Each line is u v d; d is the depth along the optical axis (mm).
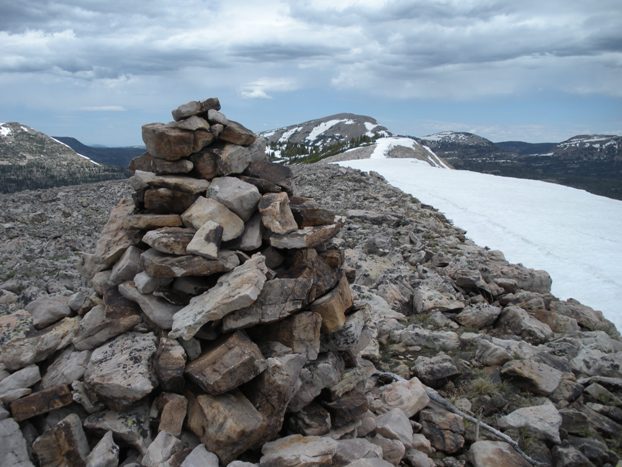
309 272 2031
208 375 1720
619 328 4449
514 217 8641
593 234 7570
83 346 1912
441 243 6293
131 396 1700
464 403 2566
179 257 1913
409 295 4141
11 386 1812
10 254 5293
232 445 1665
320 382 1979
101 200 8375
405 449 2080
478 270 4965
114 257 2111
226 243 2059
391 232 6570
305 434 1896
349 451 1824
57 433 1673
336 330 2076
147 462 1603
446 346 3186
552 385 2709
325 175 11055
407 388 2434
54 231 6293
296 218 2232
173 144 2090
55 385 1808
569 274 5797
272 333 2014
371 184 10508
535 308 4094
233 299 1771
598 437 2428
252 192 2068
